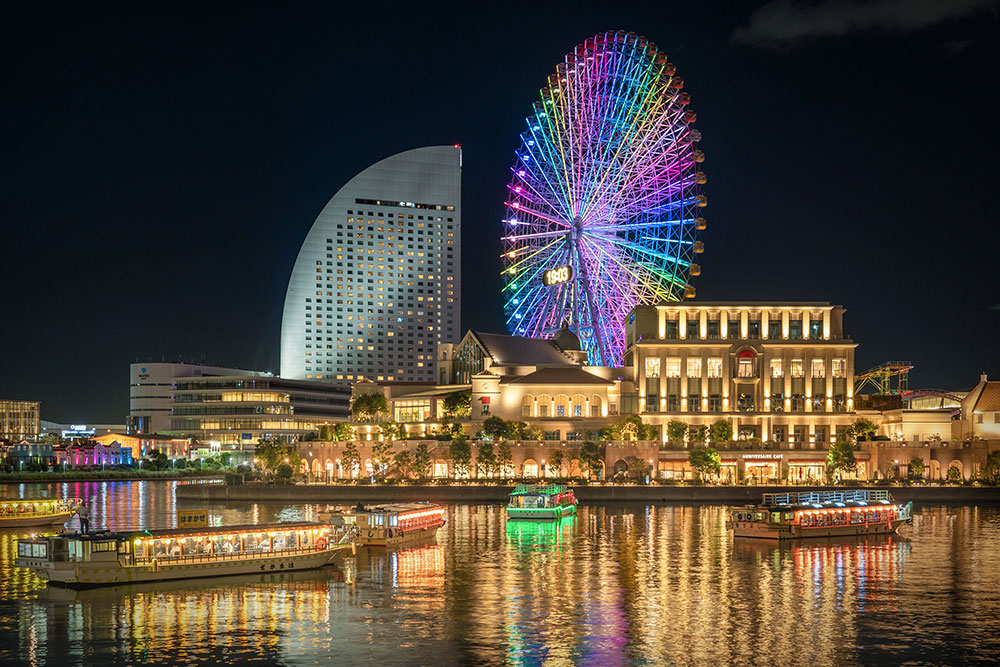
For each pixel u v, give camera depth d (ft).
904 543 399.44
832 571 327.06
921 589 296.10
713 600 279.28
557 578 311.88
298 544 322.14
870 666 214.90
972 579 312.71
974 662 217.97
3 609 262.67
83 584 288.10
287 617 255.70
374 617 256.32
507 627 246.47
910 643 232.53
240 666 213.66
